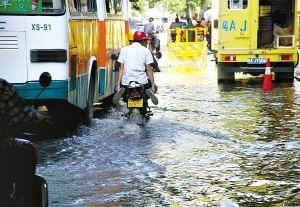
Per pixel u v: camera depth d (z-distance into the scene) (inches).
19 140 368.2
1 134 353.1
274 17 1681.8
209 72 2050.9
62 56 813.2
